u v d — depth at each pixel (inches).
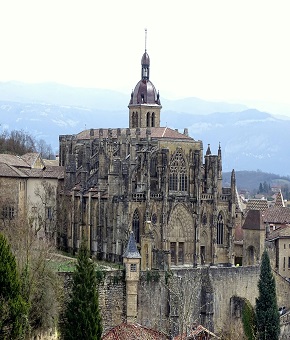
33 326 6284.5
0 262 5142.7
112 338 6373.0
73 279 6501.0
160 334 6756.9
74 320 6254.9
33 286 6146.7
